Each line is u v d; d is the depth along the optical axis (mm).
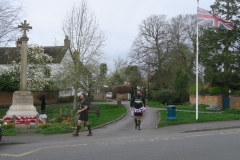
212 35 33594
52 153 10078
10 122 17125
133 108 17219
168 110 19844
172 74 51438
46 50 50406
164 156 9516
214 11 33094
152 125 19453
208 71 34812
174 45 51656
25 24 20391
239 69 32625
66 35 34500
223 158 9266
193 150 10438
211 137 13508
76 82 33625
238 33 33125
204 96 36344
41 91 43281
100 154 9852
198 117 21000
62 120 19875
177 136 14086
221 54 32594
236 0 32781
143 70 54125
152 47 52531
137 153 9977
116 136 14844
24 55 20172
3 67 41500
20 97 19703
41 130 16000
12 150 10820
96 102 54156
